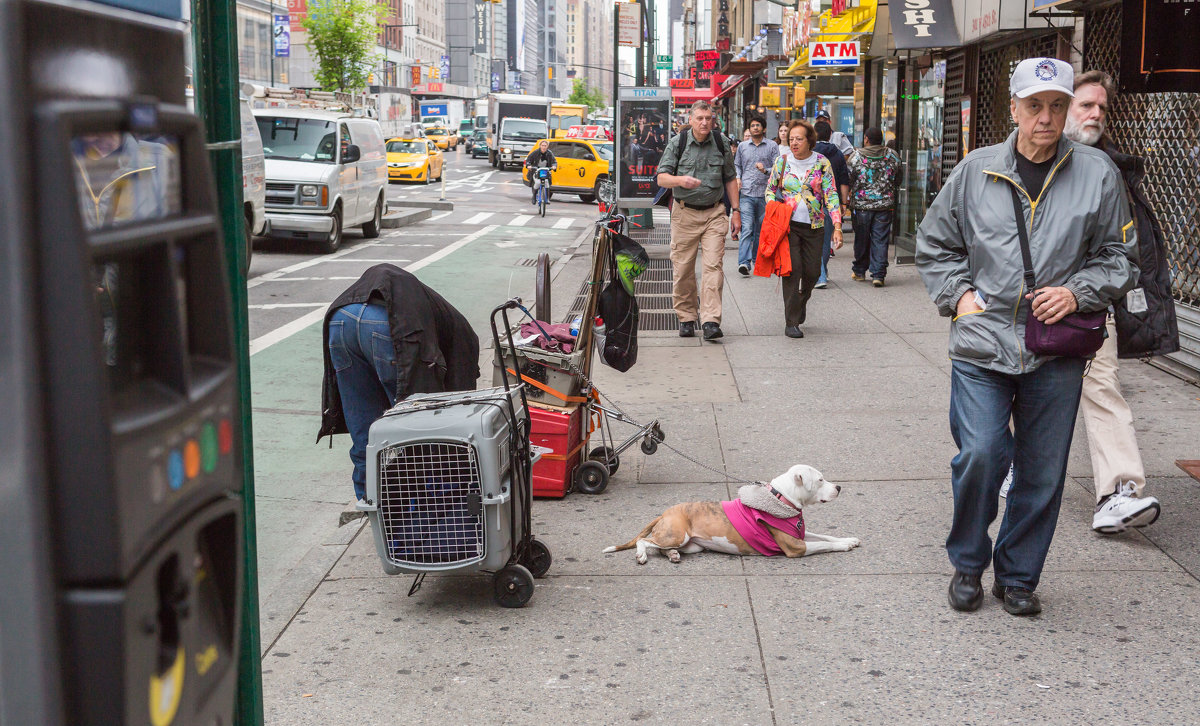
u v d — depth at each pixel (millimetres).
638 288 13477
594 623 4141
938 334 10055
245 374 2441
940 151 15555
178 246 1327
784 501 4719
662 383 8266
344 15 40375
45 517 1090
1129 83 7395
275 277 15273
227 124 2332
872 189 13102
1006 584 4129
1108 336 4777
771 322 10922
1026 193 3775
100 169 1210
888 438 6602
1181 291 8547
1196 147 8289
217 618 1463
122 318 1263
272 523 5699
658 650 3889
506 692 3598
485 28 184125
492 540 4176
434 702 3541
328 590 4570
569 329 5832
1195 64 7293
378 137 21859
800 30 21266
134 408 1184
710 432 6867
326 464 6781
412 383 4730
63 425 1085
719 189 9852
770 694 3539
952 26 12922
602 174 32062
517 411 4543
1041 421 3893
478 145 67188
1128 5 7320
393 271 4926
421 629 4129
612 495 5727
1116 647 3807
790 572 4598
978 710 3398
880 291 12891
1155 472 5691
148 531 1178
